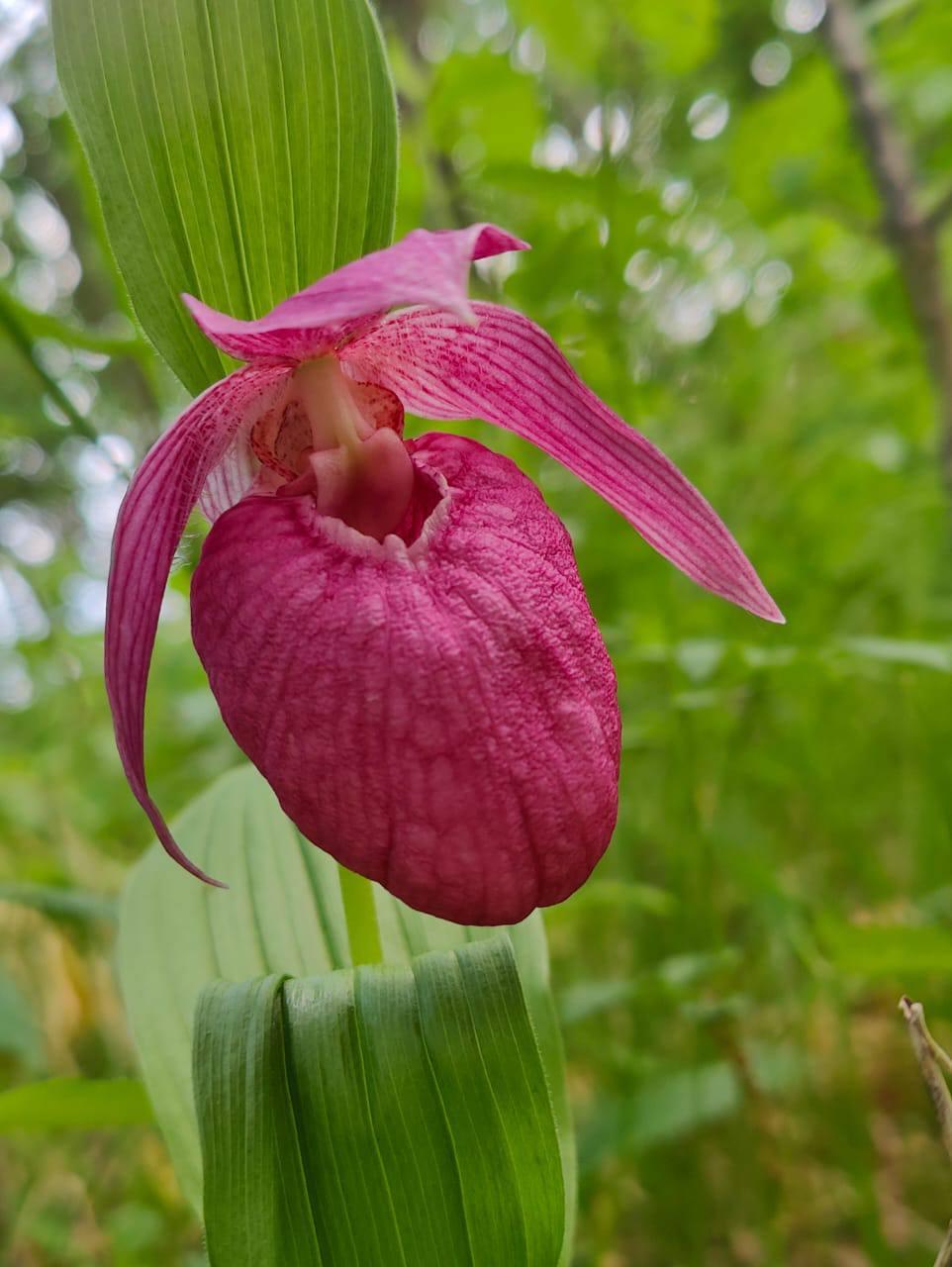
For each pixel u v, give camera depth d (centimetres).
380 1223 10
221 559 11
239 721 10
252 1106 10
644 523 13
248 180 12
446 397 14
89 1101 12
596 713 10
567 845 10
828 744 23
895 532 25
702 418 30
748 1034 20
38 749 32
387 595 10
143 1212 19
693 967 16
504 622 10
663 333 28
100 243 15
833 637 19
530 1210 10
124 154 11
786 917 17
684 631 23
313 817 10
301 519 11
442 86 22
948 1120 10
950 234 32
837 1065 20
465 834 10
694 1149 18
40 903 17
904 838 24
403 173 23
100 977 23
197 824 14
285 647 10
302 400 13
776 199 26
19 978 23
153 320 12
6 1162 21
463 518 11
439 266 9
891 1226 18
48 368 15
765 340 30
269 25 11
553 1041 12
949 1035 20
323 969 13
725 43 33
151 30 11
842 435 27
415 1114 10
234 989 11
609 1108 18
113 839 32
